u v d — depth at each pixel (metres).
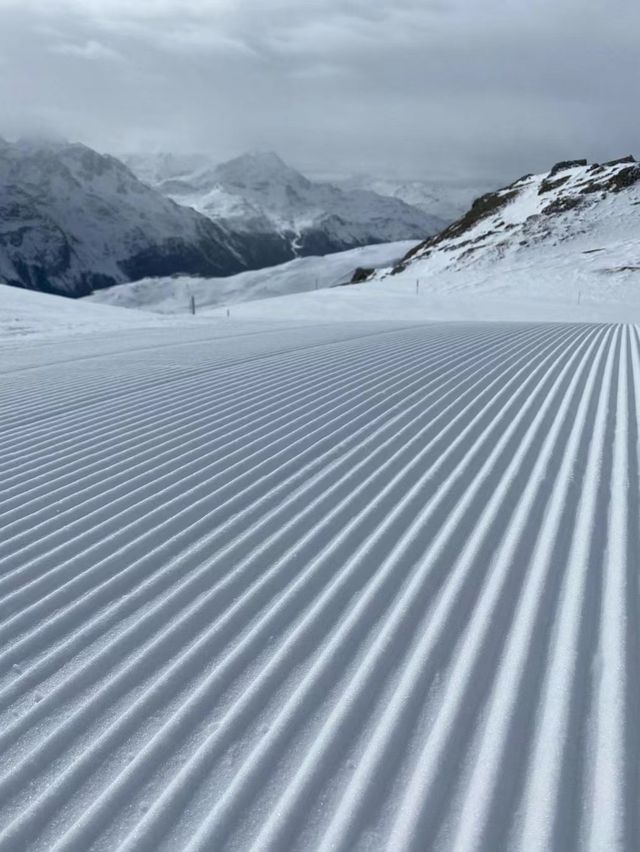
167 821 2.90
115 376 11.90
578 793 2.87
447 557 4.85
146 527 5.60
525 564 4.68
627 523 5.17
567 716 3.28
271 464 6.90
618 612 4.06
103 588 4.71
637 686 3.45
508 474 6.27
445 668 3.70
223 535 5.39
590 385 9.84
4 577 4.91
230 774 3.12
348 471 6.60
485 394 9.44
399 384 10.30
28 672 3.89
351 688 3.60
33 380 11.79
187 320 25.03
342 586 4.57
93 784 3.11
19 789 3.11
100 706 3.60
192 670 3.84
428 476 6.34
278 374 11.48
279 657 3.89
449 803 2.88
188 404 9.50
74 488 6.47
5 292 30.77
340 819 2.85
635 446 6.87
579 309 38.84
